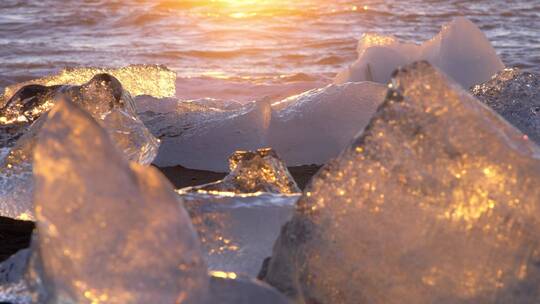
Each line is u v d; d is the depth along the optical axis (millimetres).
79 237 3799
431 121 4227
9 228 6230
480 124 4215
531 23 27484
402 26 28062
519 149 4262
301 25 27984
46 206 3807
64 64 20391
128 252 3805
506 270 4172
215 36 25266
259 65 20125
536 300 4168
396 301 4207
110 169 3826
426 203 4207
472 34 12070
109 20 28906
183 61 20875
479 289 4172
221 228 4684
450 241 4188
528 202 4176
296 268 4297
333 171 4289
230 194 4887
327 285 4266
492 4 32562
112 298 3795
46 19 28906
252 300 3957
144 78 11578
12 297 4242
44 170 3814
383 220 4230
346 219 4262
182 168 8953
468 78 11836
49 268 3830
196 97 15750
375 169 4254
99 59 21188
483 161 4188
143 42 24062
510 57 19391
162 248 3820
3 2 33250
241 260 4625
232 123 9172
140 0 34000
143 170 3881
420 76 4250
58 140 3822
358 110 9273
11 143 8711
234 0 33812
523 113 8719
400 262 4207
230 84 16797
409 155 4230
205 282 3873
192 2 33250
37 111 9266
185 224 3857
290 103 9602
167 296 3814
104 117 6688
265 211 4738
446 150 4207
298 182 8375
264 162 5887
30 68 19812
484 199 4184
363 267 4234
